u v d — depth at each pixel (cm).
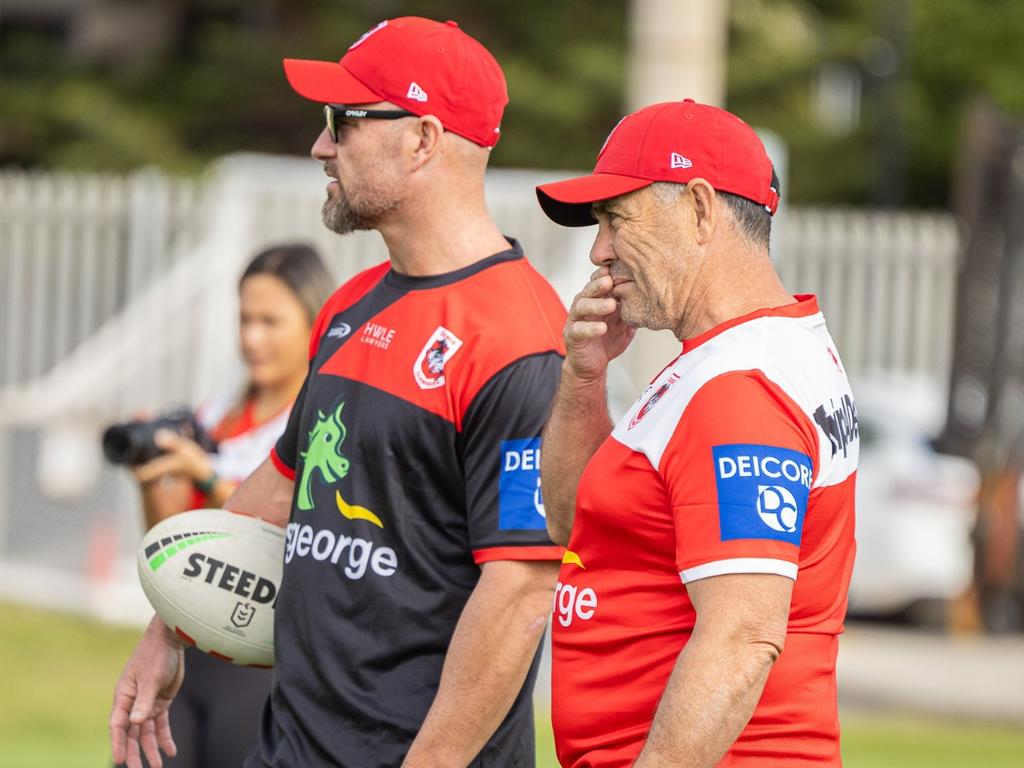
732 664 935
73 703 2970
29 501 3791
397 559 1188
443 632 1191
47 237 3856
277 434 1667
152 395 3675
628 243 1036
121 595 3653
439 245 1217
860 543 4312
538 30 7981
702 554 952
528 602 1158
